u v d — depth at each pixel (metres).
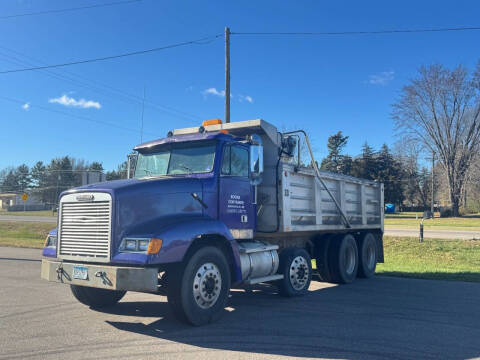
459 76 51.84
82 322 6.10
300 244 9.77
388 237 21.06
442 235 23.50
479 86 50.38
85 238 5.77
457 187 55.41
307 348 4.93
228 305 7.46
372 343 5.15
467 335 5.55
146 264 5.38
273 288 9.37
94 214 5.72
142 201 5.82
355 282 10.59
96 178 14.98
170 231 5.59
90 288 6.88
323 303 7.66
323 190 9.87
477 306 7.43
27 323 6.03
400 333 5.62
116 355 4.61
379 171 74.62
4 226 28.64
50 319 6.27
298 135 9.20
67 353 4.68
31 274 10.91
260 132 8.36
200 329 5.73
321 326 5.95
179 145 7.31
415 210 83.81
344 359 4.57
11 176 98.25
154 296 8.19
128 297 8.06
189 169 7.06
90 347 4.90
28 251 17.08
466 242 19.27
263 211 8.31
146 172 7.47
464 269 13.14
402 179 75.50
